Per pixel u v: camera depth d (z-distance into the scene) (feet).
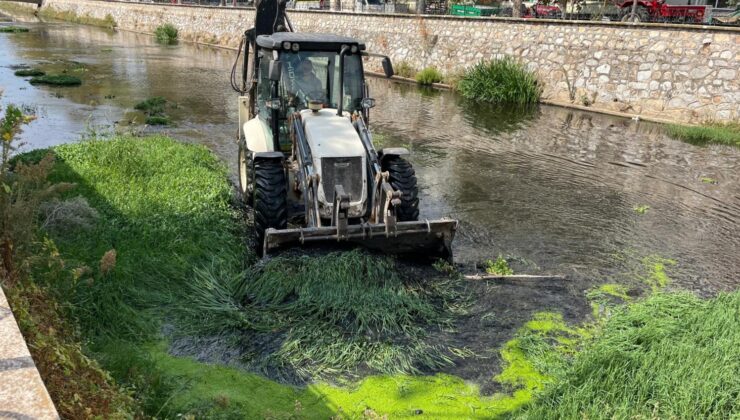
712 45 44.78
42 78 53.88
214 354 13.99
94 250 16.89
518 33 58.65
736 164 34.78
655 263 20.85
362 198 18.65
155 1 123.24
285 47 20.66
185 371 13.25
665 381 12.59
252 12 93.40
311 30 84.53
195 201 21.53
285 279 16.62
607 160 35.12
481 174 31.27
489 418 12.33
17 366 7.80
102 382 10.32
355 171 18.54
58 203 18.21
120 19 126.21
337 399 12.71
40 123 37.47
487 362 14.38
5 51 76.64
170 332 14.69
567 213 25.70
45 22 129.80
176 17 110.63
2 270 11.26
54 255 12.53
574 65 53.88
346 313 15.71
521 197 27.66
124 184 22.93
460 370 14.01
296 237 17.28
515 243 22.11
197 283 16.57
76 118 39.47
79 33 109.09
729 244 22.82
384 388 13.16
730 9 52.75
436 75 65.62
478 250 21.27
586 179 31.01
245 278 16.94
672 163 34.76
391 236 17.95
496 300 17.48
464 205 26.22
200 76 62.44
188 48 93.40
